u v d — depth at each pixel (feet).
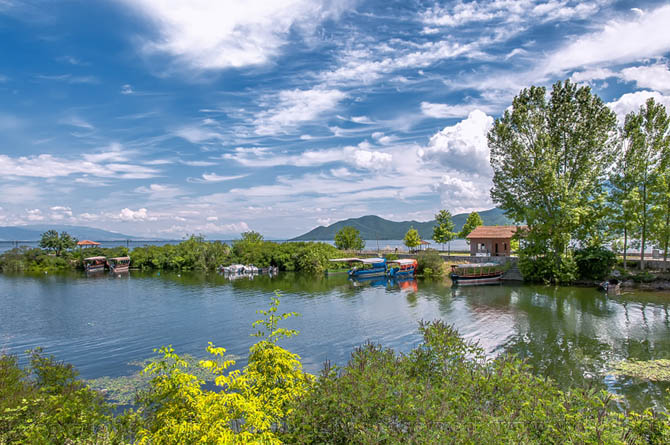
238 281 240.32
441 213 340.80
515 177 193.36
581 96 184.96
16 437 27.07
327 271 293.02
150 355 90.53
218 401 24.66
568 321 112.27
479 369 30.50
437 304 145.07
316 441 25.54
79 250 371.97
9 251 353.92
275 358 29.71
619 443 20.86
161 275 288.51
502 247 267.59
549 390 27.37
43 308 151.74
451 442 20.35
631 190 176.55
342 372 31.53
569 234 181.98
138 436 27.73
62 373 40.81
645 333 97.76
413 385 27.09
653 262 185.98
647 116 180.24
